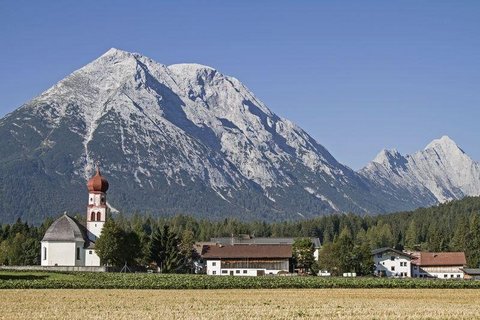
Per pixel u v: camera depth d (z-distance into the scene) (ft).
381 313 312.29
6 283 495.82
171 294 433.48
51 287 491.31
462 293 457.27
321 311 320.09
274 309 328.90
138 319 287.28
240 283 523.29
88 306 343.26
